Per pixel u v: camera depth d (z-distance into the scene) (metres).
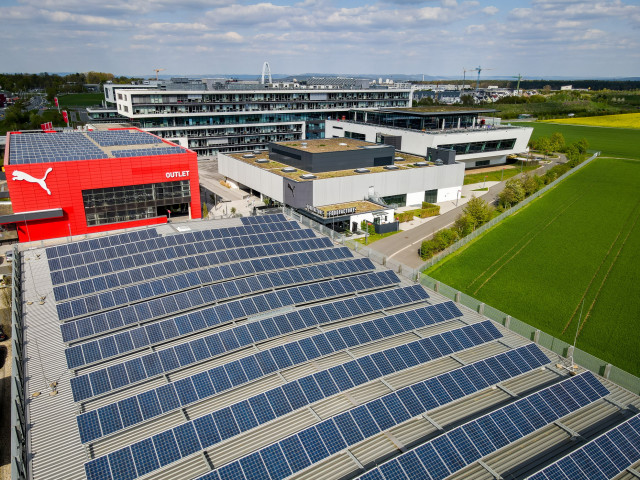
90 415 21.42
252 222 54.16
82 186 67.75
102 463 18.88
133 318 30.55
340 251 44.84
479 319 33.94
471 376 25.25
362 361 26.02
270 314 32.34
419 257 64.38
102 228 71.44
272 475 18.84
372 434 21.19
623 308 50.62
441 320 32.22
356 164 88.69
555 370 27.56
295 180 77.12
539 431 22.52
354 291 35.97
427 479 18.94
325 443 20.31
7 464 28.42
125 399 22.41
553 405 23.28
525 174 116.12
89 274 37.44
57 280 36.31
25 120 197.50
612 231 78.44
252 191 100.19
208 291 34.03
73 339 28.44
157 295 33.97
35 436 21.61
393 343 29.75
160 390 23.17
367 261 42.09
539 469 19.88
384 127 121.25
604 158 150.38
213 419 21.38
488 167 133.75
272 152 99.06
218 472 18.55
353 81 192.88
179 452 19.78
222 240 45.50
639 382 25.62
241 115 140.38
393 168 89.31
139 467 18.98
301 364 26.89
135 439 21.38
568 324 47.06
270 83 167.00
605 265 63.25
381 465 19.03
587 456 20.02
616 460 20.19
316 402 23.27
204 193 100.00
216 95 135.12
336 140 106.19
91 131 108.81
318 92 156.50
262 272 39.06
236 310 31.75
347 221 75.25
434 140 108.00
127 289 33.91
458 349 28.39
